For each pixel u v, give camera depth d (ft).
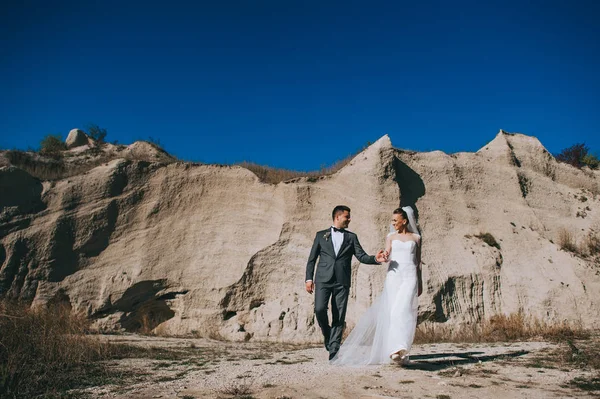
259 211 50.24
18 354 22.85
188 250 49.47
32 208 49.26
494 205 52.26
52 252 47.88
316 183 50.42
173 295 48.55
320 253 24.04
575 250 49.49
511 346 30.42
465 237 49.52
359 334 23.15
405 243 22.90
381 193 48.26
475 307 45.34
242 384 18.57
